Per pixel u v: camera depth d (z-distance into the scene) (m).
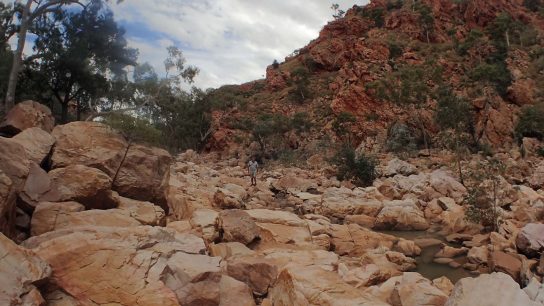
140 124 13.84
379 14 71.19
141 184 12.55
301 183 24.59
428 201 20.44
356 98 47.41
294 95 64.25
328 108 52.56
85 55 28.55
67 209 9.06
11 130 13.69
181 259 7.32
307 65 73.19
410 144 38.19
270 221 13.21
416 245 13.64
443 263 11.97
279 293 7.24
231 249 10.18
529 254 11.39
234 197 16.67
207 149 58.06
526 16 71.69
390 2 75.00
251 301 7.32
